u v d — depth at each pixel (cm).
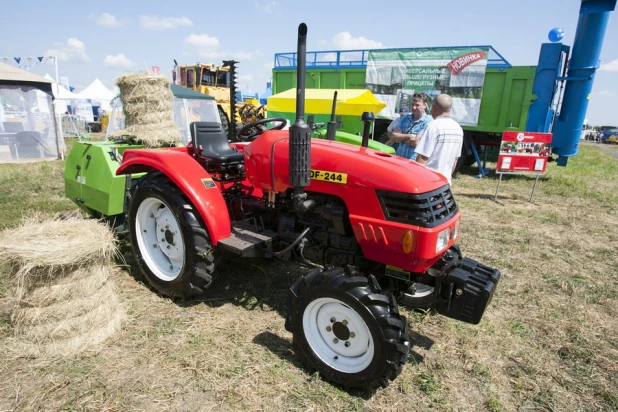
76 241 237
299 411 200
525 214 602
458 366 244
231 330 266
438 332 279
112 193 371
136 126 449
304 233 256
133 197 311
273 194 270
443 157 349
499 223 552
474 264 250
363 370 208
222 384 215
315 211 254
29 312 232
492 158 1160
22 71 968
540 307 321
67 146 1165
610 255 441
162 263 311
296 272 357
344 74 1024
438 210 221
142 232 315
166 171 281
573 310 317
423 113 447
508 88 835
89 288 241
